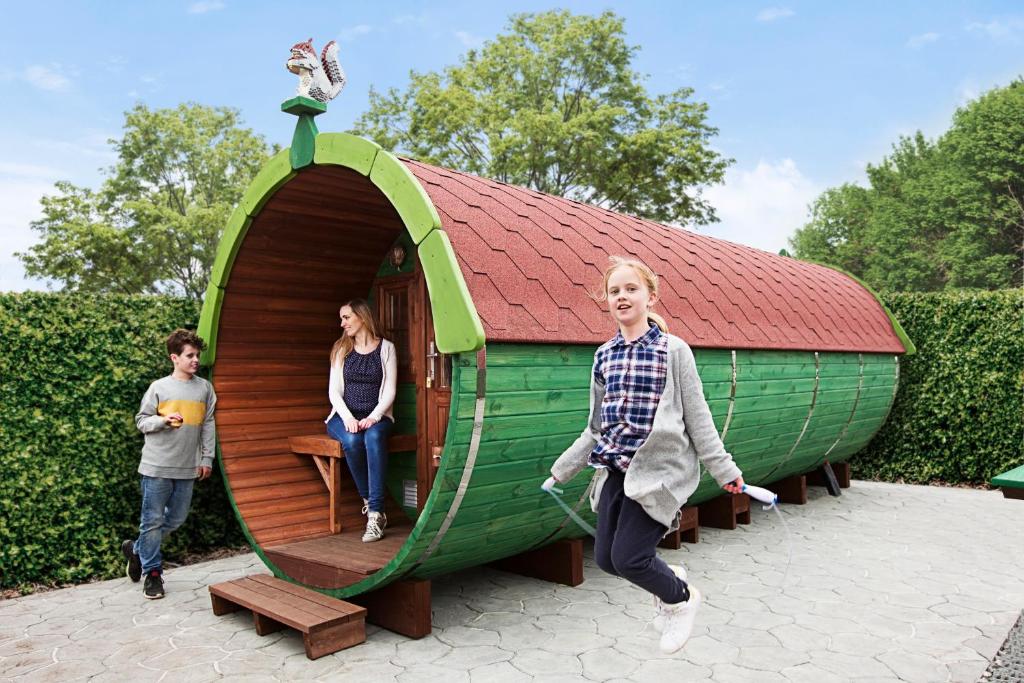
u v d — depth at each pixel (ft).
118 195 92.63
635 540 9.34
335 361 18.69
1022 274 104.17
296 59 16.39
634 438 9.47
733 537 23.11
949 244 110.93
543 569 18.74
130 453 20.20
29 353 18.66
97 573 19.53
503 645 14.34
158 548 17.98
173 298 21.58
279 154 17.24
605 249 19.16
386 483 20.57
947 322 32.65
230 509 22.17
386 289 21.20
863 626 15.14
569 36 76.69
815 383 25.23
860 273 136.36
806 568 19.47
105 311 20.11
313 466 20.27
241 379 19.57
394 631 15.16
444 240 13.74
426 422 18.56
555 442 15.30
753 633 14.79
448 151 75.10
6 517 18.20
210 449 18.51
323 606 14.78
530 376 14.58
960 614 15.80
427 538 13.93
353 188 17.95
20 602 17.52
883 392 30.50
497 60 79.56
